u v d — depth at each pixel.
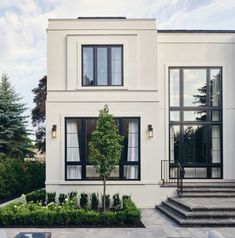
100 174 11.95
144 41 14.22
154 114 14.04
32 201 12.04
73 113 13.97
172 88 15.50
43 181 21.05
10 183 16.94
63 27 14.15
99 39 14.15
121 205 12.62
